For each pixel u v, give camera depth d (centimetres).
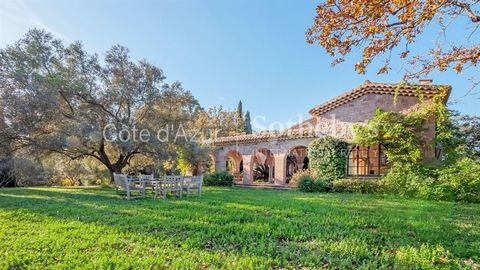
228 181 2061
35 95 1355
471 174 1215
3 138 1385
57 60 1619
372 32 561
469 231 590
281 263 385
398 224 628
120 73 1738
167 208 822
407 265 379
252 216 692
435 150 1589
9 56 1416
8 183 2112
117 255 404
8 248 423
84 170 2183
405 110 1611
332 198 1186
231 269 358
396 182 1415
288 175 2709
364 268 364
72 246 436
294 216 712
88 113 1597
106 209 782
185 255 405
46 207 795
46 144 1475
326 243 471
